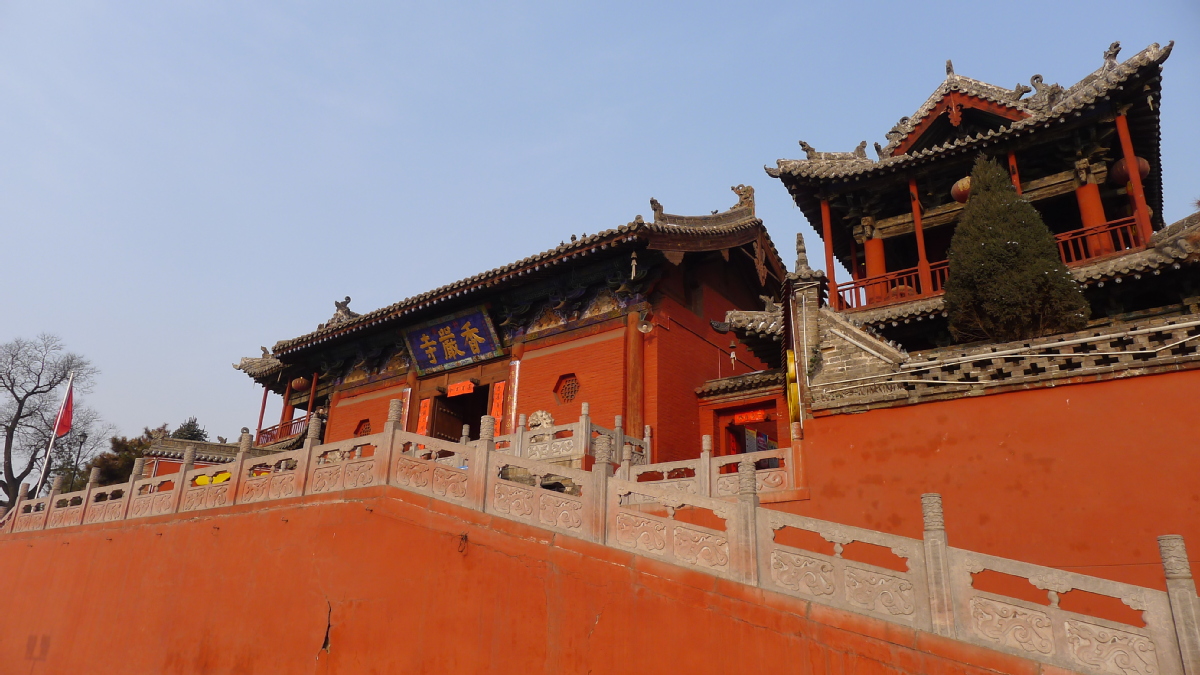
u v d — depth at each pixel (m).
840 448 14.76
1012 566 9.34
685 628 11.04
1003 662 8.93
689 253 26.89
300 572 15.64
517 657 12.30
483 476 14.23
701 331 28.05
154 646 17.22
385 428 16.20
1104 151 22.86
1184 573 8.44
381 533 14.85
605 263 25.75
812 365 15.72
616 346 25.45
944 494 13.46
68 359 52.34
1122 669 8.42
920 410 14.24
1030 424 13.16
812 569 10.59
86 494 22.06
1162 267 18.06
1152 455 12.02
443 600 13.48
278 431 37.22
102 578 19.52
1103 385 12.80
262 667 15.13
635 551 12.09
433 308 29.12
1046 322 17.02
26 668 19.80
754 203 29.61
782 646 10.27
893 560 13.36
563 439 20.33
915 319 21.14
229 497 18.12
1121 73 20.89
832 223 27.80
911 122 27.94
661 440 24.05
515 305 28.09
